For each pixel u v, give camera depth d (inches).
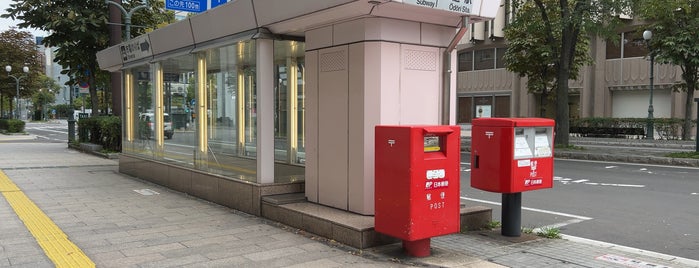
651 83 919.0
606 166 573.9
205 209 307.0
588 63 875.4
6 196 350.9
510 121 224.7
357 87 237.5
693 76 850.1
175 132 394.3
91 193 369.1
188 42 356.8
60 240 231.6
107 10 733.9
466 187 424.2
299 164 338.6
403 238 192.7
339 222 224.7
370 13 224.2
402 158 191.9
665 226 280.4
